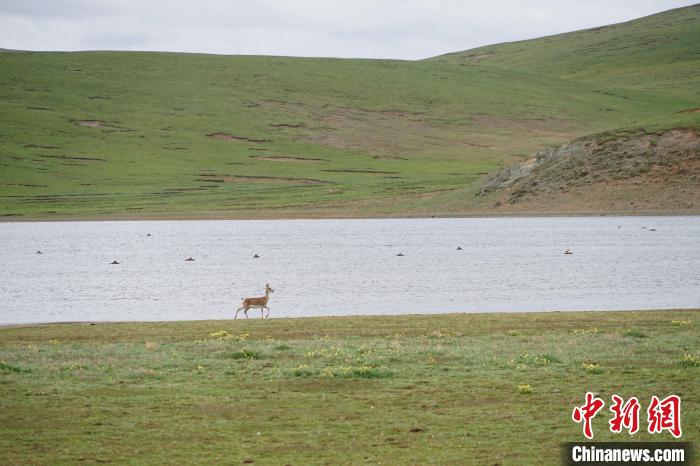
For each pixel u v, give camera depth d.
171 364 41.78
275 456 27.50
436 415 32.16
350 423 31.25
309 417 32.12
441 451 27.78
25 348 47.69
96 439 29.44
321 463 26.73
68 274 103.69
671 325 54.12
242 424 31.25
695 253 117.06
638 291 79.81
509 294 79.25
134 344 48.94
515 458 26.97
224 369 40.50
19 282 94.94
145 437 29.69
